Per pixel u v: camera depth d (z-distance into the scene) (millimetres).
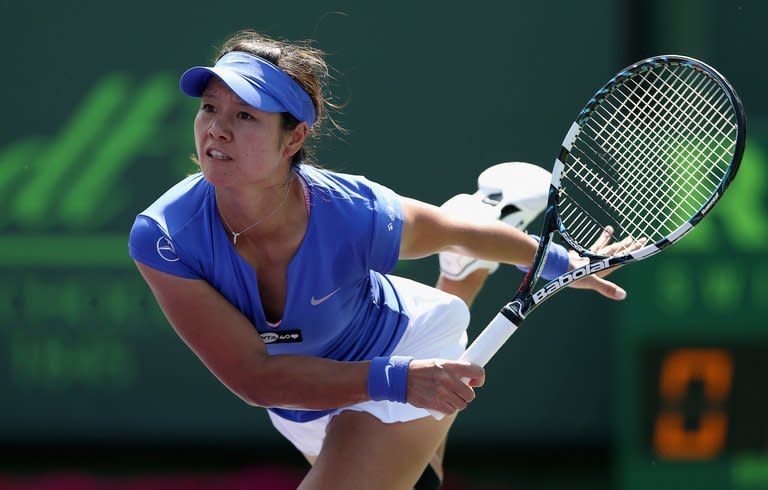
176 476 24281
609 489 23516
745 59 25109
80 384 24578
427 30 24078
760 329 22203
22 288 24328
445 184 24078
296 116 10320
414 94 24094
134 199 24312
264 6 24062
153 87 24312
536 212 14664
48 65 24359
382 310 12109
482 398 24594
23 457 25016
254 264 10805
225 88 10156
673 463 22359
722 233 22188
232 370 10555
